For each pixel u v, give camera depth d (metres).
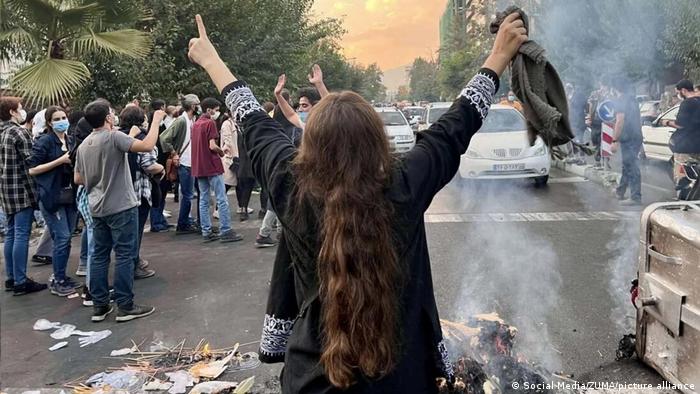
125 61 10.80
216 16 14.33
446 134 1.37
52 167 4.73
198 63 1.66
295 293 1.41
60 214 4.86
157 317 4.23
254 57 15.46
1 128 4.85
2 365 3.49
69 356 3.60
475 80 1.48
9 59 8.43
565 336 3.41
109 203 4.02
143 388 3.09
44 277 5.43
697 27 9.05
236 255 5.95
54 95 7.25
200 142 6.38
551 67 1.53
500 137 9.55
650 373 2.32
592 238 5.91
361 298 1.17
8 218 4.93
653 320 2.28
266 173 1.38
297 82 17.56
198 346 3.67
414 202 1.26
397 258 1.22
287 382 1.32
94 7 7.82
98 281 4.15
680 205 2.29
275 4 16.14
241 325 4.00
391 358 1.22
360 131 1.23
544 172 9.20
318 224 1.24
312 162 1.24
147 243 6.67
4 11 7.59
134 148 4.00
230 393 2.97
